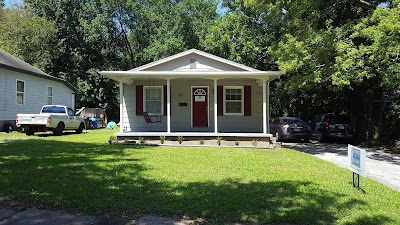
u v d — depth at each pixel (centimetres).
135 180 618
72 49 3422
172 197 508
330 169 802
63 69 3469
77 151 1012
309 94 2212
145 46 3600
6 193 527
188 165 802
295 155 1045
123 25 3553
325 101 2014
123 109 1541
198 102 1592
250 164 844
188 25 3119
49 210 461
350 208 481
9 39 3117
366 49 1080
